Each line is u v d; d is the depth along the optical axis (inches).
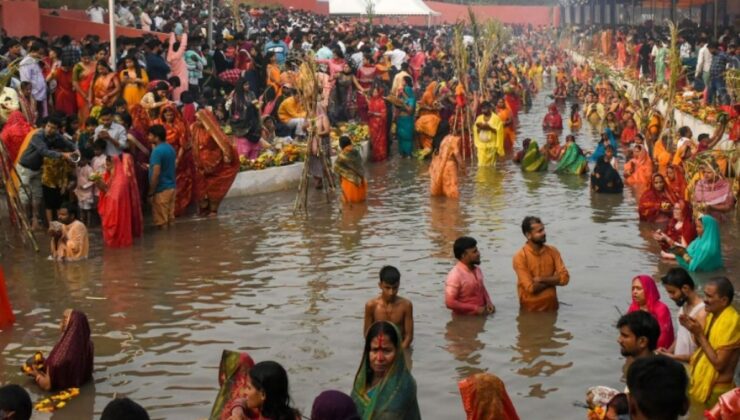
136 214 514.6
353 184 611.2
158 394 299.7
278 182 662.5
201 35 967.0
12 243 502.6
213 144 572.1
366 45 1055.0
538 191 660.7
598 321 365.4
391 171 766.5
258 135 687.7
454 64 1079.6
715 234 437.1
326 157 643.5
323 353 332.5
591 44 2098.9
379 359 239.9
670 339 321.7
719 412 245.0
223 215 579.5
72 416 285.1
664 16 1640.0
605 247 486.6
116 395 299.9
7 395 217.5
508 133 886.4
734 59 917.2
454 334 351.9
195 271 445.4
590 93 1196.5
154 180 538.6
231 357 252.1
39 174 528.1
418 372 314.3
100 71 644.1
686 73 1058.1
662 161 719.1
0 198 550.6
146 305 392.2
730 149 625.0
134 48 748.0
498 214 574.6
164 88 584.4
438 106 852.6
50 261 467.8
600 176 645.3
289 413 212.8
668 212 541.3
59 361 302.7
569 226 539.2
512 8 3127.5
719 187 549.6
